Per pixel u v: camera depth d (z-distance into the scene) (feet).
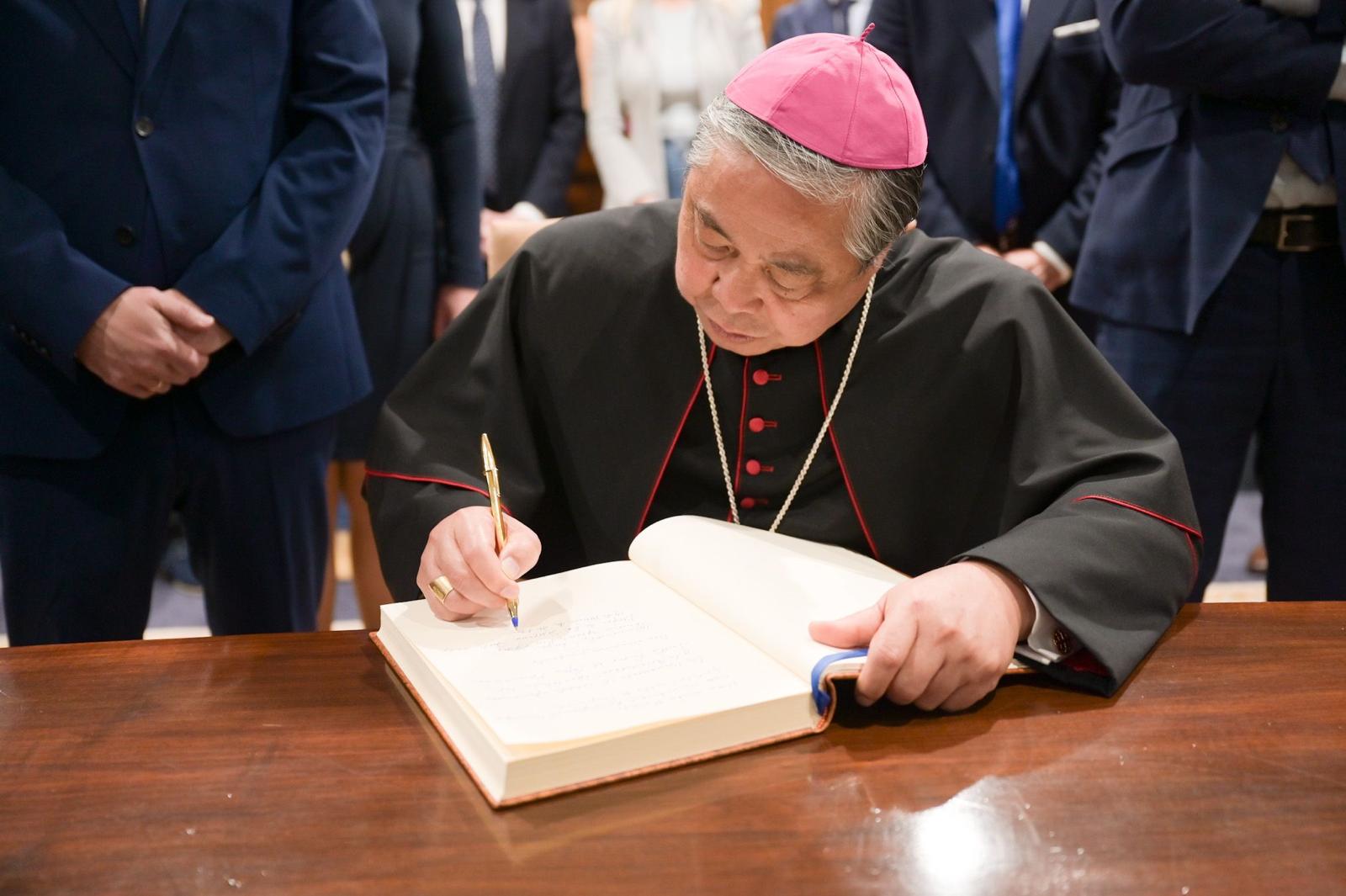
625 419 5.02
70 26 5.86
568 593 4.04
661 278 5.01
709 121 3.81
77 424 6.15
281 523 6.78
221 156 6.15
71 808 3.07
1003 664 3.62
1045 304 4.75
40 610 6.38
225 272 6.04
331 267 6.87
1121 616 3.89
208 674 3.88
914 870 2.81
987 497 4.83
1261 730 3.50
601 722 3.18
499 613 3.92
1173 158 7.13
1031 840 2.94
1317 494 7.04
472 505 4.58
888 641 3.43
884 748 3.37
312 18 6.48
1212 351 7.10
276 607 6.93
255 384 6.45
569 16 11.61
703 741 3.27
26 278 5.83
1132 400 4.59
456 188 9.40
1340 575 7.08
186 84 6.05
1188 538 4.25
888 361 4.79
